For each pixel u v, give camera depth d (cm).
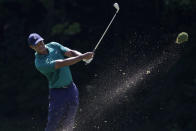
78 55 2434
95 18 5572
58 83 2419
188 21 5056
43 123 5469
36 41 2362
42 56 2392
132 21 5391
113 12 5494
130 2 5391
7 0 5750
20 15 5947
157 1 5216
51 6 5566
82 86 5281
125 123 4403
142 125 4550
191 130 4641
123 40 5331
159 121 4659
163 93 4681
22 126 5441
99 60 5297
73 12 5619
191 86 4791
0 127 5422
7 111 5756
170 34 5022
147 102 4594
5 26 5919
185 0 4850
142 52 4859
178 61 4844
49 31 5575
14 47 5869
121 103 4372
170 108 4753
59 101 2434
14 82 5812
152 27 5184
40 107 5619
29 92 5712
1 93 5825
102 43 5434
